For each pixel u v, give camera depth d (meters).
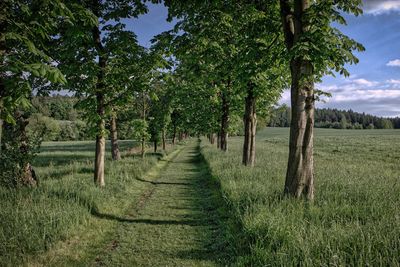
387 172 13.76
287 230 5.22
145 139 22.08
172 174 16.34
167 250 5.82
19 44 5.65
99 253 5.69
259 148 35.31
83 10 6.32
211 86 19.80
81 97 10.27
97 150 10.59
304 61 6.84
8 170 8.74
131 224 7.37
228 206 8.13
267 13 9.16
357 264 3.97
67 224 6.24
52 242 5.53
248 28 8.74
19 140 8.99
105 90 9.88
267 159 18.81
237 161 16.30
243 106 19.66
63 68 8.83
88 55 9.17
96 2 9.84
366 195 7.20
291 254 4.51
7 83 4.57
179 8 8.73
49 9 5.43
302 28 7.05
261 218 5.80
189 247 5.96
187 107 27.19
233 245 5.68
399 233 4.55
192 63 11.13
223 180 10.87
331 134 103.94
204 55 10.30
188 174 16.31
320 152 34.69
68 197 8.05
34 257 5.06
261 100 16.66
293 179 7.27
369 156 28.72
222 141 24.33
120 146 43.19
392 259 3.86
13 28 4.98
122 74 9.66
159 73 10.01
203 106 23.73
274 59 7.97
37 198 7.50
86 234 6.37
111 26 9.80
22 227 5.53
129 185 11.70
